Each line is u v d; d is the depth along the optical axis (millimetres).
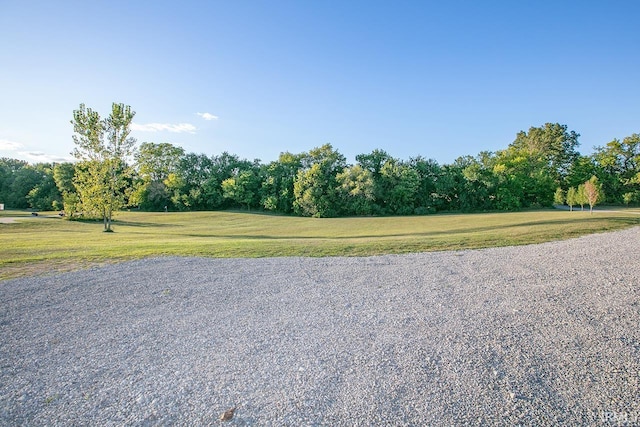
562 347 5113
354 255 12906
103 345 5664
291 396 4113
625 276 8484
